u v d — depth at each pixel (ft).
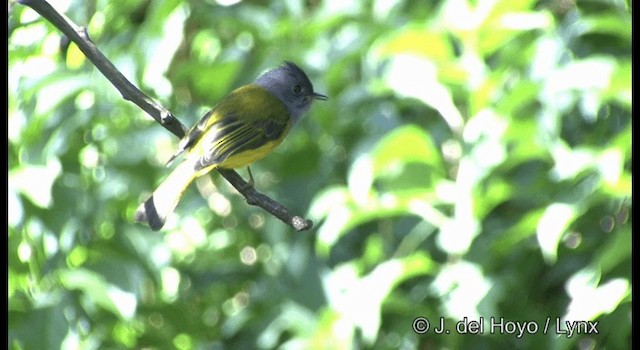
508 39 34.94
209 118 31.35
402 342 35.99
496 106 32.27
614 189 30.55
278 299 37.70
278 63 39.01
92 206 37.01
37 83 35.19
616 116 35.50
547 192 33.81
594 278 31.58
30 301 35.53
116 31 40.57
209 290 42.11
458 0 35.17
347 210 33.19
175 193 28.45
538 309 36.04
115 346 38.58
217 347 40.70
